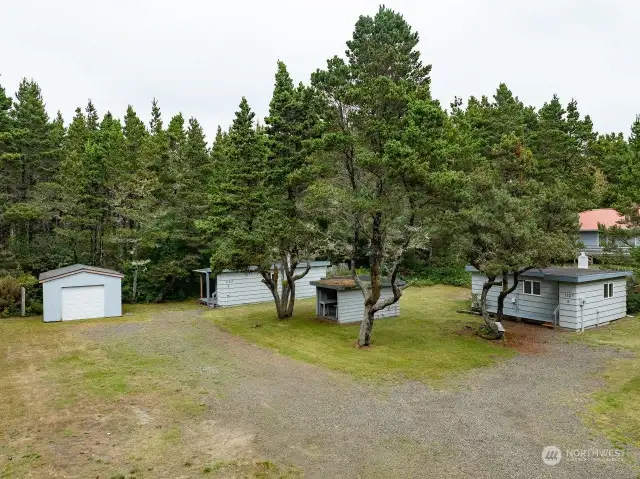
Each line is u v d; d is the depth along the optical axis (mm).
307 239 17641
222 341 15656
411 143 12883
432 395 10055
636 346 14328
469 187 15016
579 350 13898
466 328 17000
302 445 7648
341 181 15203
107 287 21000
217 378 11461
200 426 8469
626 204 21406
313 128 16797
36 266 24688
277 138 18047
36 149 26547
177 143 32188
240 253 16938
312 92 16688
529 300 18062
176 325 18750
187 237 25953
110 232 26141
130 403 9688
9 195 25172
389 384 10836
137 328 18188
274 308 22562
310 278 25812
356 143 13984
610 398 9797
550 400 9711
